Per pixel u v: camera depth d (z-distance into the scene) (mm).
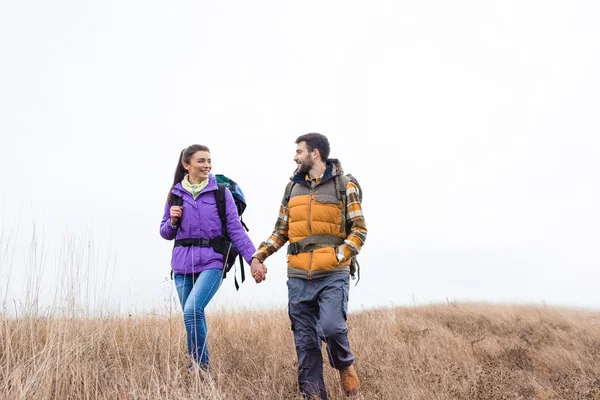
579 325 7961
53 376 3785
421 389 3965
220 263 4441
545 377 4898
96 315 4602
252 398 3793
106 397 3693
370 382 4270
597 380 4504
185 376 3980
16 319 4375
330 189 4098
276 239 4387
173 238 4676
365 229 4047
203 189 4492
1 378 3779
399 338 6043
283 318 6746
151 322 4930
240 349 4848
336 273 4012
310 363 4047
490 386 4121
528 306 10711
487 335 6855
